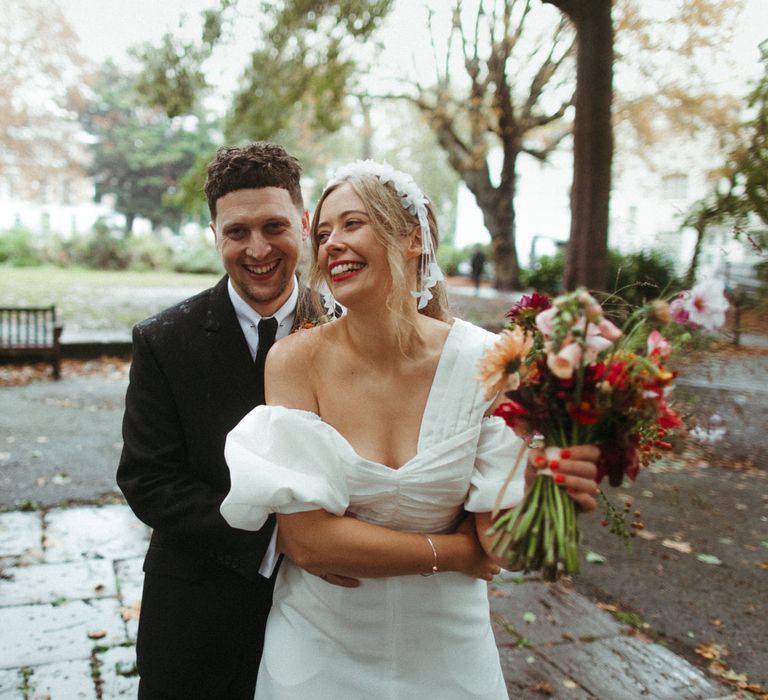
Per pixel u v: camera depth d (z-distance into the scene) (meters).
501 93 15.14
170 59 14.73
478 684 1.57
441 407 1.50
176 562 1.80
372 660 1.54
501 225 22.62
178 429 1.81
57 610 3.61
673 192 16.81
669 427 1.27
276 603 1.68
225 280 1.90
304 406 1.53
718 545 4.81
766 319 5.94
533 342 1.36
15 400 8.44
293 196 1.86
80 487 5.46
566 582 4.19
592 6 8.52
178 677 1.76
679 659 3.39
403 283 1.46
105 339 11.66
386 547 1.45
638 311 1.33
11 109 34.16
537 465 1.26
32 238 34.19
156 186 53.31
